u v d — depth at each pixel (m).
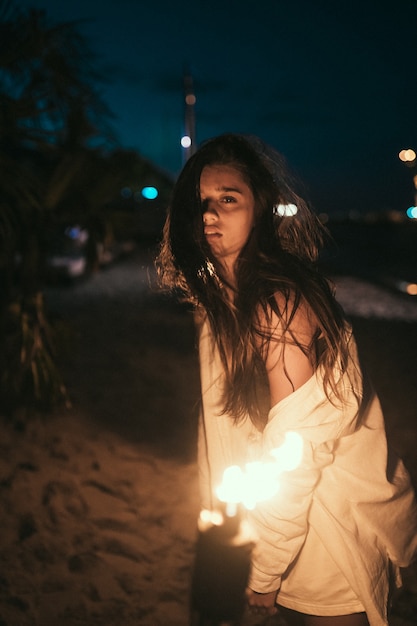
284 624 3.09
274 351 1.70
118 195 5.52
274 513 1.69
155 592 3.33
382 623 1.79
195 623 1.70
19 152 5.55
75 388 6.75
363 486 1.82
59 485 4.46
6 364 5.75
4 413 5.74
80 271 15.52
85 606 3.22
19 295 5.62
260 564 1.73
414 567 3.51
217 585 1.67
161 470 4.79
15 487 4.40
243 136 1.83
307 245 1.90
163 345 8.95
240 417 1.88
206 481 2.07
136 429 5.68
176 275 1.98
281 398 1.72
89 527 3.95
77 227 5.75
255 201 1.79
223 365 1.87
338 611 1.84
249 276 1.74
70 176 5.23
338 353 1.70
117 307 12.55
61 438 5.34
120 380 7.15
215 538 1.67
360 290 15.32
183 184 1.81
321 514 1.80
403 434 5.47
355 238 34.38
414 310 12.53
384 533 1.85
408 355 8.33
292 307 1.68
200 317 1.99
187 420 5.98
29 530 3.88
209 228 1.77
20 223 5.33
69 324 5.93
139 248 23.55
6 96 4.94
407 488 1.93
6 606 3.19
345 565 1.78
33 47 4.91
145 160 5.54
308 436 1.70
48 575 3.46
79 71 5.19
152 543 3.79
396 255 24.47
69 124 5.26
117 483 4.56
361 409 1.83
